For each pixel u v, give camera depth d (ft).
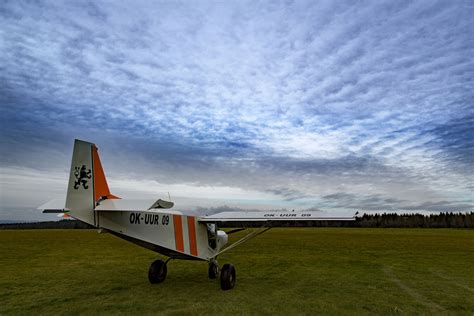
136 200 25.62
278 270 43.45
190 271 41.93
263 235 140.56
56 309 24.21
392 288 32.04
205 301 26.35
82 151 24.86
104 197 26.07
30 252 66.64
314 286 32.81
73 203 23.66
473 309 24.62
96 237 123.95
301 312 23.39
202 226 34.40
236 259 55.72
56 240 105.19
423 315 22.98
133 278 36.94
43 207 23.86
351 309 24.31
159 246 28.66
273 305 25.23
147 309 23.99
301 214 32.40
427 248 77.77
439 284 34.17
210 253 35.45
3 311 23.73
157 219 28.89
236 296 28.14
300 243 94.32
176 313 22.91
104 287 31.89
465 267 46.80
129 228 26.45
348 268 45.44
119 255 61.21
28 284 33.63
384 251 70.33
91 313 23.11
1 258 56.44
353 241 102.94
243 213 34.68
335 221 30.27
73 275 39.09
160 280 33.81
